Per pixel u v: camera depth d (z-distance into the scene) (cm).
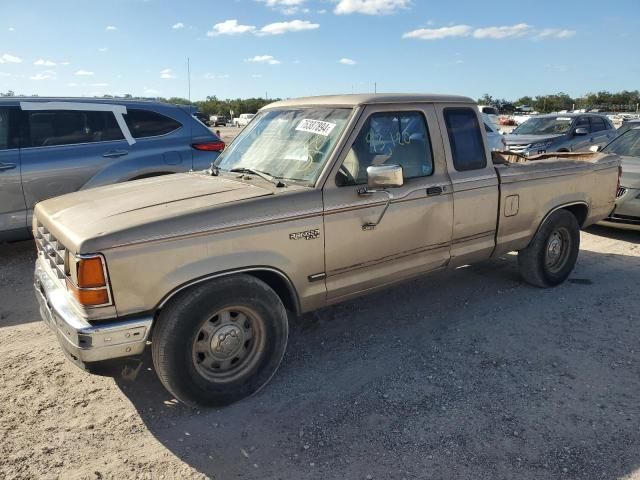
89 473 286
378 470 286
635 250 706
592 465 286
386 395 357
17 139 636
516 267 621
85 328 290
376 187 358
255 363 353
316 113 412
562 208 545
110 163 686
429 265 436
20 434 318
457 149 448
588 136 1385
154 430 323
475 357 408
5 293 552
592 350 417
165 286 305
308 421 330
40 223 380
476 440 309
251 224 332
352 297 402
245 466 292
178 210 320
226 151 465
